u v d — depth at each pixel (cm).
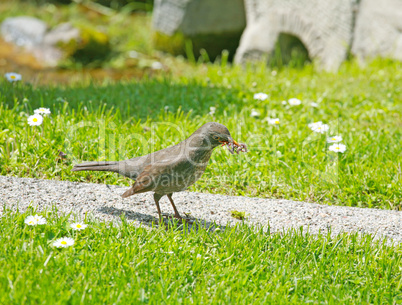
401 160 1045
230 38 2081
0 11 2516
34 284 609
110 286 630
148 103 1347
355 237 769
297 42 1872
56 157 995
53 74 1934
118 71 1994
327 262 726
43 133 1042
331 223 841
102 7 2631
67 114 1178
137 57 2103
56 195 867
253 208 883
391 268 712
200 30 2058
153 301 609
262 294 645
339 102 1355
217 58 2097
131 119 1218
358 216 870
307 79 1617
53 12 2525
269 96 1389
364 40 1709
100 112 1230
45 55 2077
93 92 1432
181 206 878
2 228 723
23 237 712
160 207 869
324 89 1476
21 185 885
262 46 1867
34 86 1505
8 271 623
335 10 1733
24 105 1203
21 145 1010
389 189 967
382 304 658
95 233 737
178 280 660
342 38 1738
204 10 2034
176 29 2081
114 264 673
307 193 970
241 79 1606
